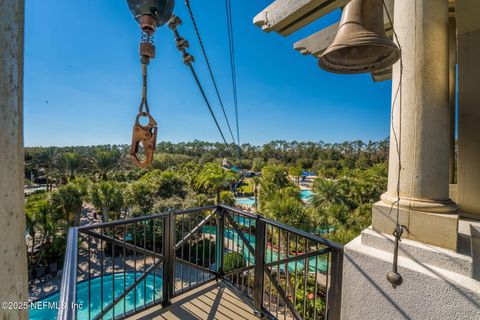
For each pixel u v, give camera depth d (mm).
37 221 12086
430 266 1092
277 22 1960
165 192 18203
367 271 1226
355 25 1088
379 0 1123
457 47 1613
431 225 1138
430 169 1185
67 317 707
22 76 416
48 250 12094
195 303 2318
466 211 1591
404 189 1238
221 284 2623
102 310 1903
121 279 8703
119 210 16781
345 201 17578
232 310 2230
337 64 1308
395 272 1101
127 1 839
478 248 1099
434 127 1189
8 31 390
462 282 981
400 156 1257
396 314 1125
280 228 2004
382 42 1031
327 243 1585
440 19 1212
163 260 2297
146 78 837
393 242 1208
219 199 20000
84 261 10172
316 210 13734
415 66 1216
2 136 376
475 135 1563
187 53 1387
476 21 1488
